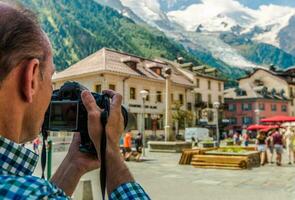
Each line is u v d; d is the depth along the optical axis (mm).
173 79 60094
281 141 20703
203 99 68625
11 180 767
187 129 47250
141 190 1103
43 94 972
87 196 7613
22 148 841
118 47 166625
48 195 783
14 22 875
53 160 21734
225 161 19078
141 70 54312
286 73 90375
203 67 72750
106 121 1162
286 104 83812
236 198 10680
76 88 1226
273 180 14484
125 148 23016
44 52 958
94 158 1318
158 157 26359
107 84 48312
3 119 895
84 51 160500
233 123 81562
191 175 16250
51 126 1219
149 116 53406
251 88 82125
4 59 862
